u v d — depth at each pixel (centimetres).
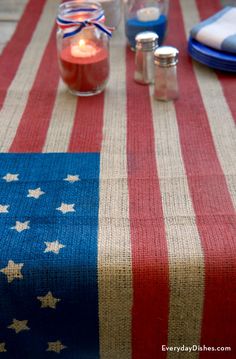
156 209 59
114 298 54
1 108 81
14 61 97
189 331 57
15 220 58
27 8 122
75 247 54
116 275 53
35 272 53
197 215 58
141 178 64
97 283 53
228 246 54
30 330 57
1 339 58
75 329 57
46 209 59
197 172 65
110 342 58
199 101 82
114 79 90
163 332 57
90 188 63
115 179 64
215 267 53
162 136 73
